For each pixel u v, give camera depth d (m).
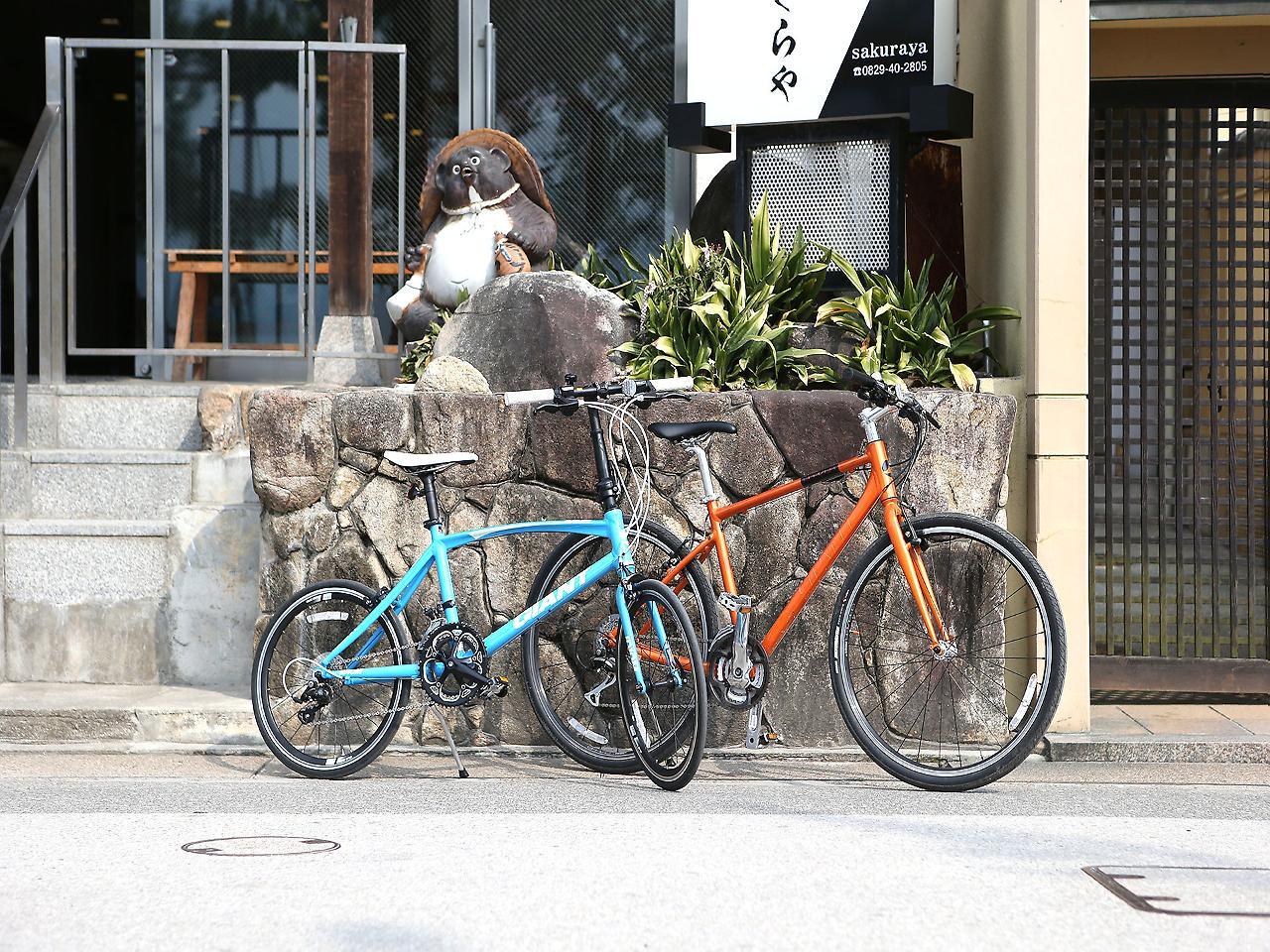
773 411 5.84
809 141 6.93
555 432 5.91
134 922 3.58
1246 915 3.65
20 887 3.88
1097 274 6.94
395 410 5.92
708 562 5.88
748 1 6.93
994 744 5.83
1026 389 6.19
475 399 5.91
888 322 6.43
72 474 7.05
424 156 9.05
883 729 5.84
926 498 5.85
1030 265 6.14
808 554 5.84
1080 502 6.09
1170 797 5.20
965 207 7.43
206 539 6.59
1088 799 5.14
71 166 7.82
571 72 8.98
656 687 5.36
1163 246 6.91
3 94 12.34
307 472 5.95
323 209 9.24
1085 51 6.07
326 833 4.49
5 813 4.80
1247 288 6.89
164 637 6.63
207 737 6.02
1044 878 3.98
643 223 8.95
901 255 6.80
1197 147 6.87
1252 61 6.70
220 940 3.45
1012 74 6.48
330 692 5.58
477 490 5.93
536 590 5.73
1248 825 4.68
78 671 6.64
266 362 9.09
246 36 9.35
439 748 6.00
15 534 6.66
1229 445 6.91
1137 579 6.93
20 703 6.13
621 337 6.50
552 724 5.77
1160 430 6.90
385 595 5.61
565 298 6.48
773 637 5.45
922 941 3.45
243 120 9.23
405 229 8.92
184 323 8.98
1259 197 6.90
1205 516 6.93
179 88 9.27
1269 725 6.32
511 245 7.48
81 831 4.51
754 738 5.39
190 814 4.78
